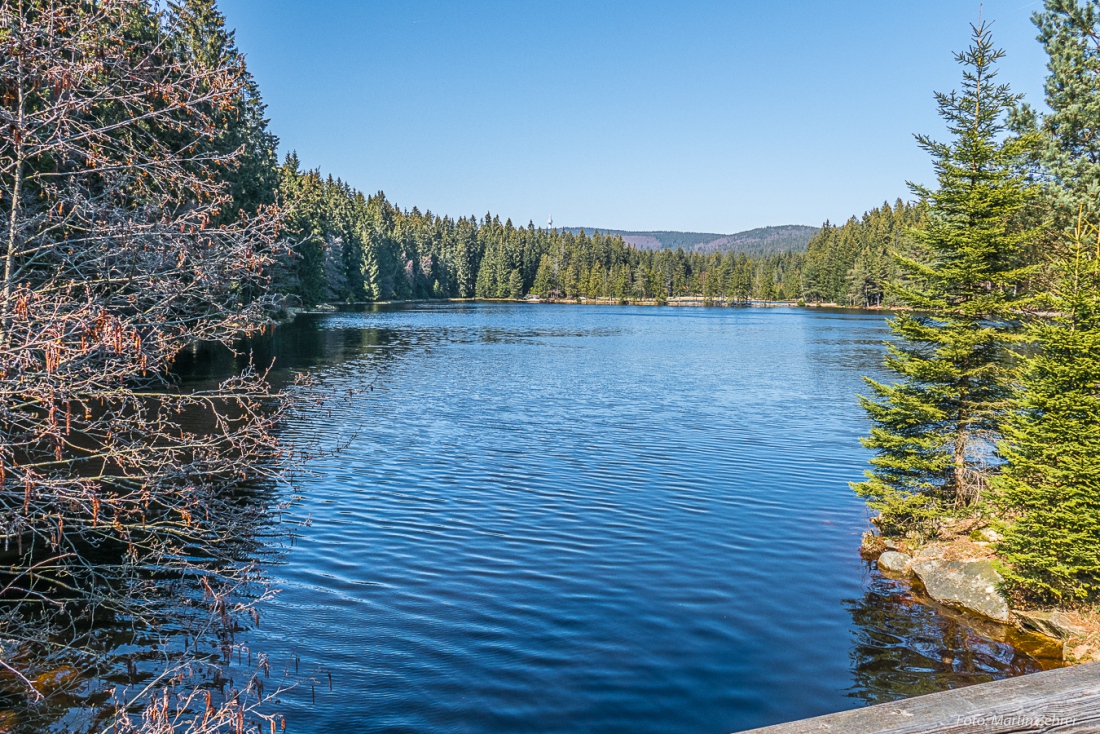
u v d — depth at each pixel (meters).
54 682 8.16
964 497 14.62
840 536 14.40
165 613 9.88
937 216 14.94
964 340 14.02
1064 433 11.31
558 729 7.96
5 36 6.26
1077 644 10.34
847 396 31.97
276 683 8.54
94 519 6.49
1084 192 17.12
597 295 182.75
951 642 10.52
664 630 10.30
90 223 7.02
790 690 9.02
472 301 162.88
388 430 23.06
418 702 8.31
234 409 24.36
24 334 6.19
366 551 12.74
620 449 21.17
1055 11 18.75
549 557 12.77
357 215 137.62
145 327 7.23
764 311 137.25
